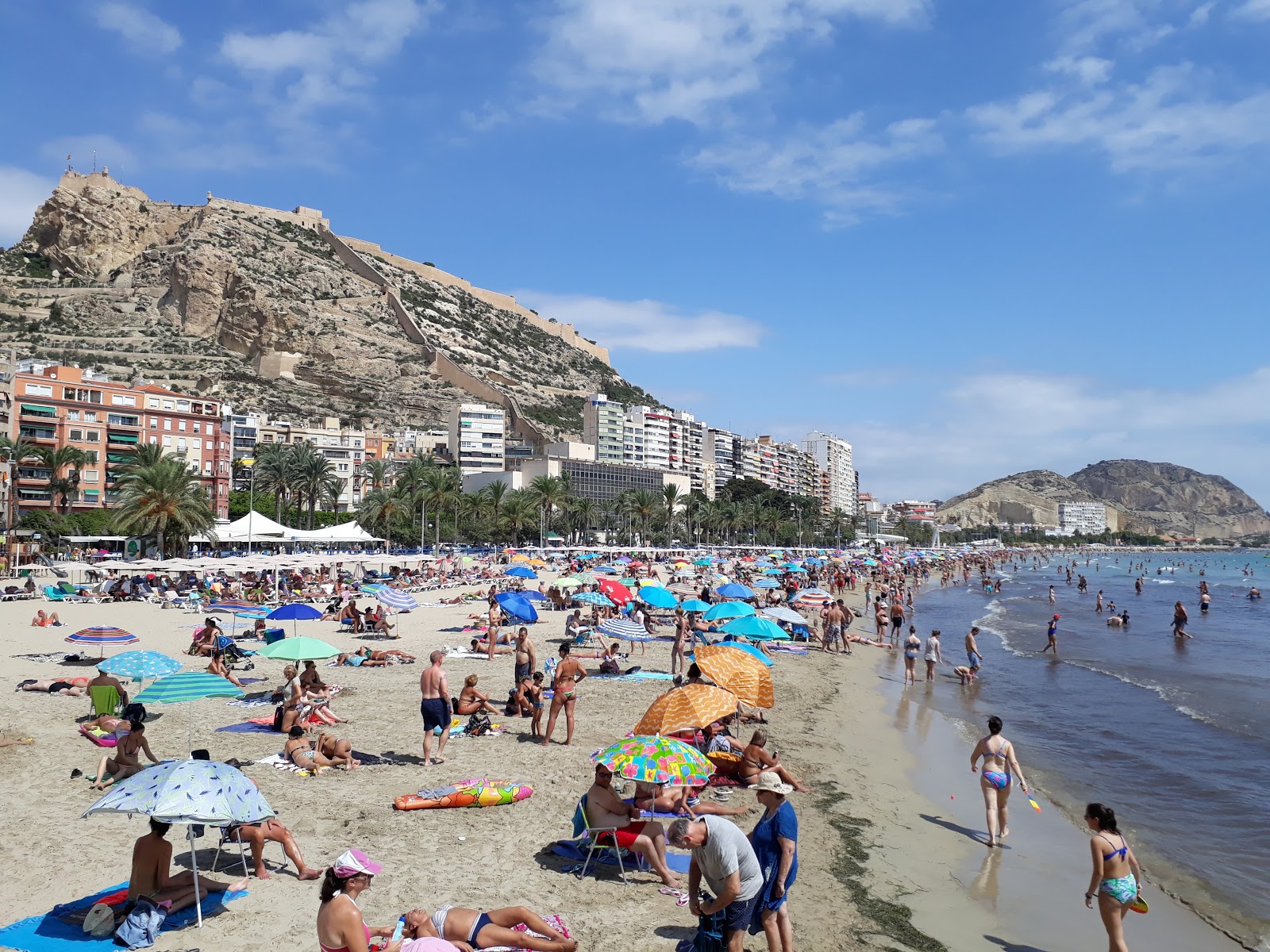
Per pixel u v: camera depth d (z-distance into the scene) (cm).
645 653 2912
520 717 1789
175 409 10781
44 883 890
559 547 11900
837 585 7044
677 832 680
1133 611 6172
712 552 13012
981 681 2819
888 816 1355
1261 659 3438
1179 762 1772
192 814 767
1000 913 997
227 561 5050
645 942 808
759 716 2042
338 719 1688
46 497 9362
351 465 15562
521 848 1045
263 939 782
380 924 818
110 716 1549
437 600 4778
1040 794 1528
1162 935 983
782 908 730
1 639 2914
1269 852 1259
